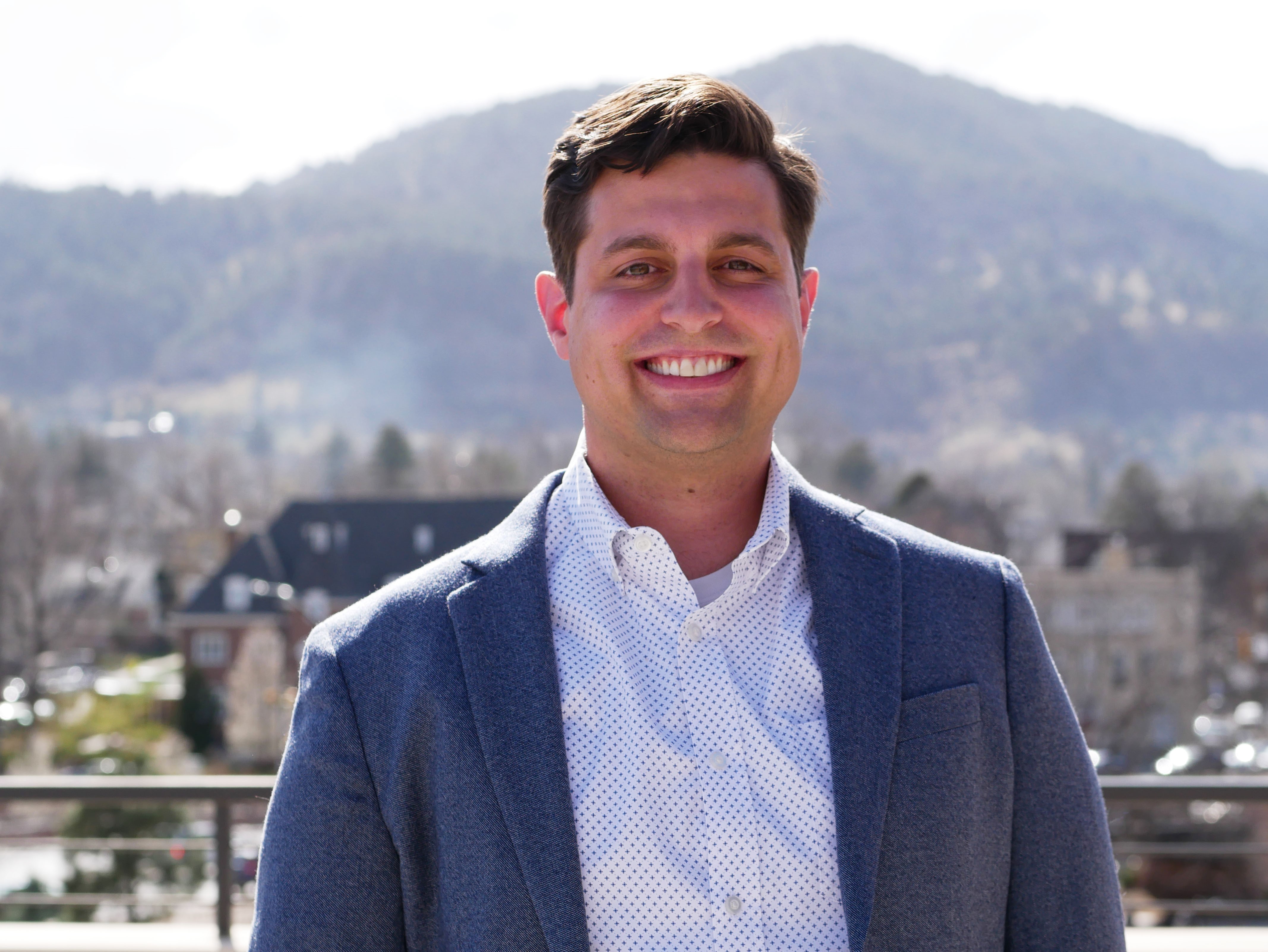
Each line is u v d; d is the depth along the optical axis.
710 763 1.32
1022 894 1.39
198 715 33.34
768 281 1.43
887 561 1.42
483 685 1.34
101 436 69.38
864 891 1.26
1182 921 11.35
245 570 41.50
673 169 1.41
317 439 154.62
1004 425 157.12
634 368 1.40
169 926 4.40
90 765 28.77
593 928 1.27
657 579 1.40
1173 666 34.59
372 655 1.39
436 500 42.97
